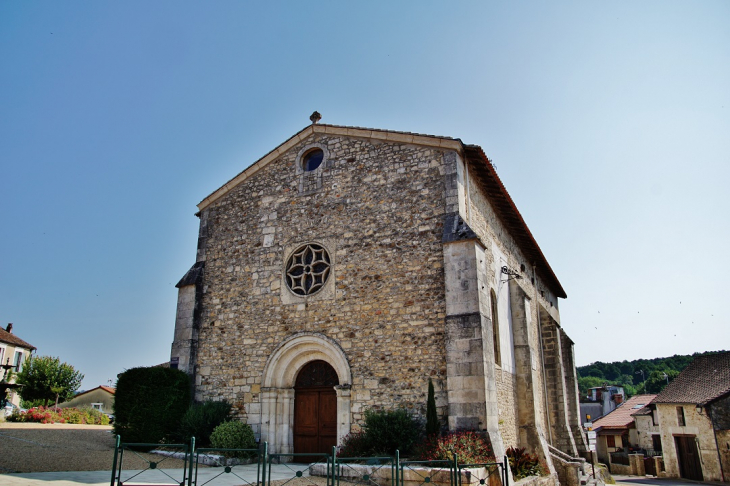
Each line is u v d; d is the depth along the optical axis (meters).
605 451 37.41
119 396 13.60
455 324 11.56
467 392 11.02
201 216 16.33
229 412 13.82
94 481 8.62
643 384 72.25
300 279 14.08
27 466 9.67
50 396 32.81
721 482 26.12
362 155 14.27
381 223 13.40
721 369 30.89
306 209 14.60
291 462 13.05
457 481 8.90
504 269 15.68
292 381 13.71
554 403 18.25
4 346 36.06
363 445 11.23
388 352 12.30
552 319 19.30
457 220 12.42
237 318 14.61
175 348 14.87
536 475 11.82
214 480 9.55
